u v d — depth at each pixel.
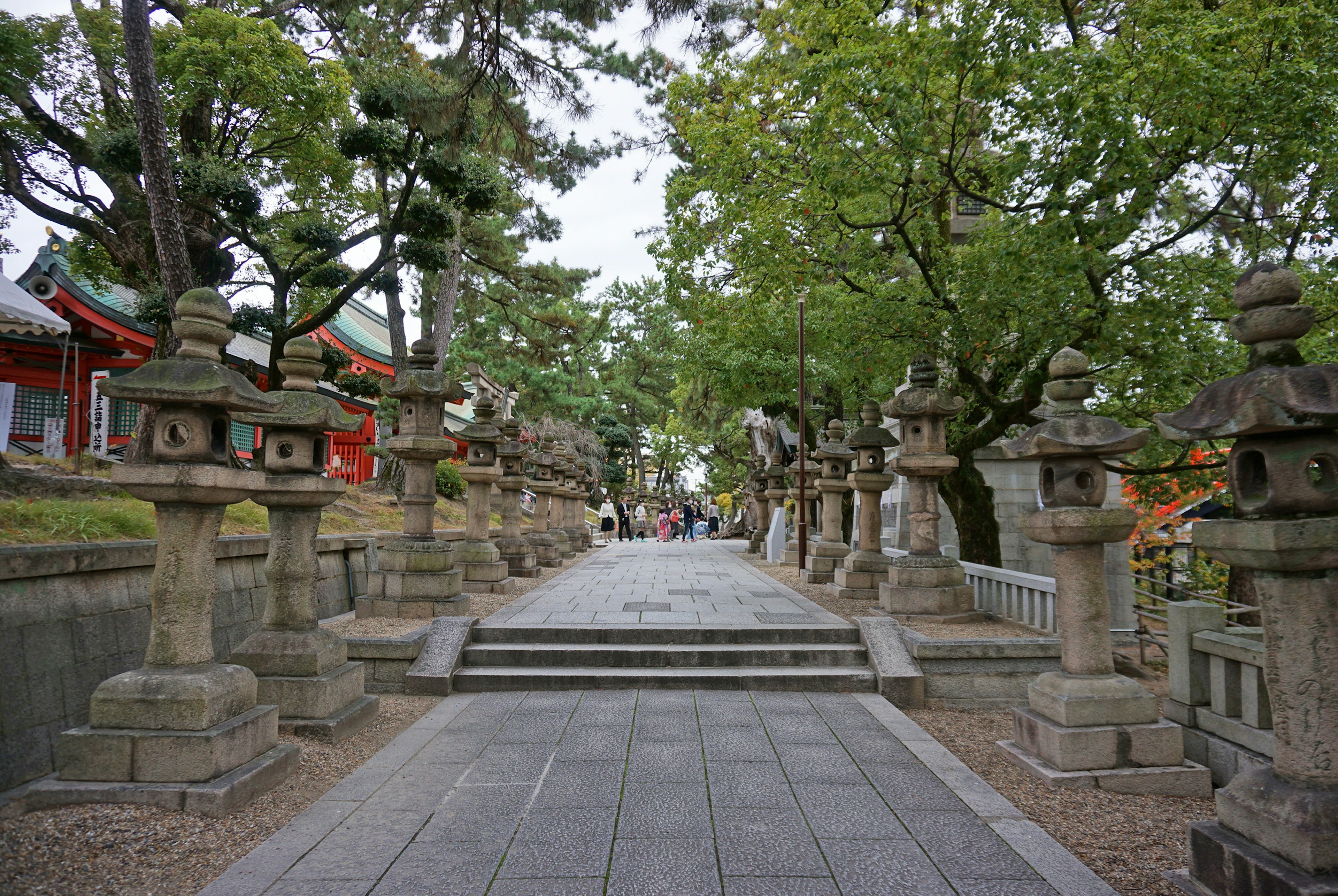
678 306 12.92
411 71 10.93
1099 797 4.15
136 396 3.72
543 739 4.99
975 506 10.57
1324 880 2.55
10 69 10.05
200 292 4.07
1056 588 5.60
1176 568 11.61
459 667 6.57
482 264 19.91
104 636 4.80
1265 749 4.25
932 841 3.48
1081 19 8.89
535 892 2.98
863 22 8.15
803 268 9.61
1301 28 6.77
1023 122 7.38
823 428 20.42
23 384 16.38
